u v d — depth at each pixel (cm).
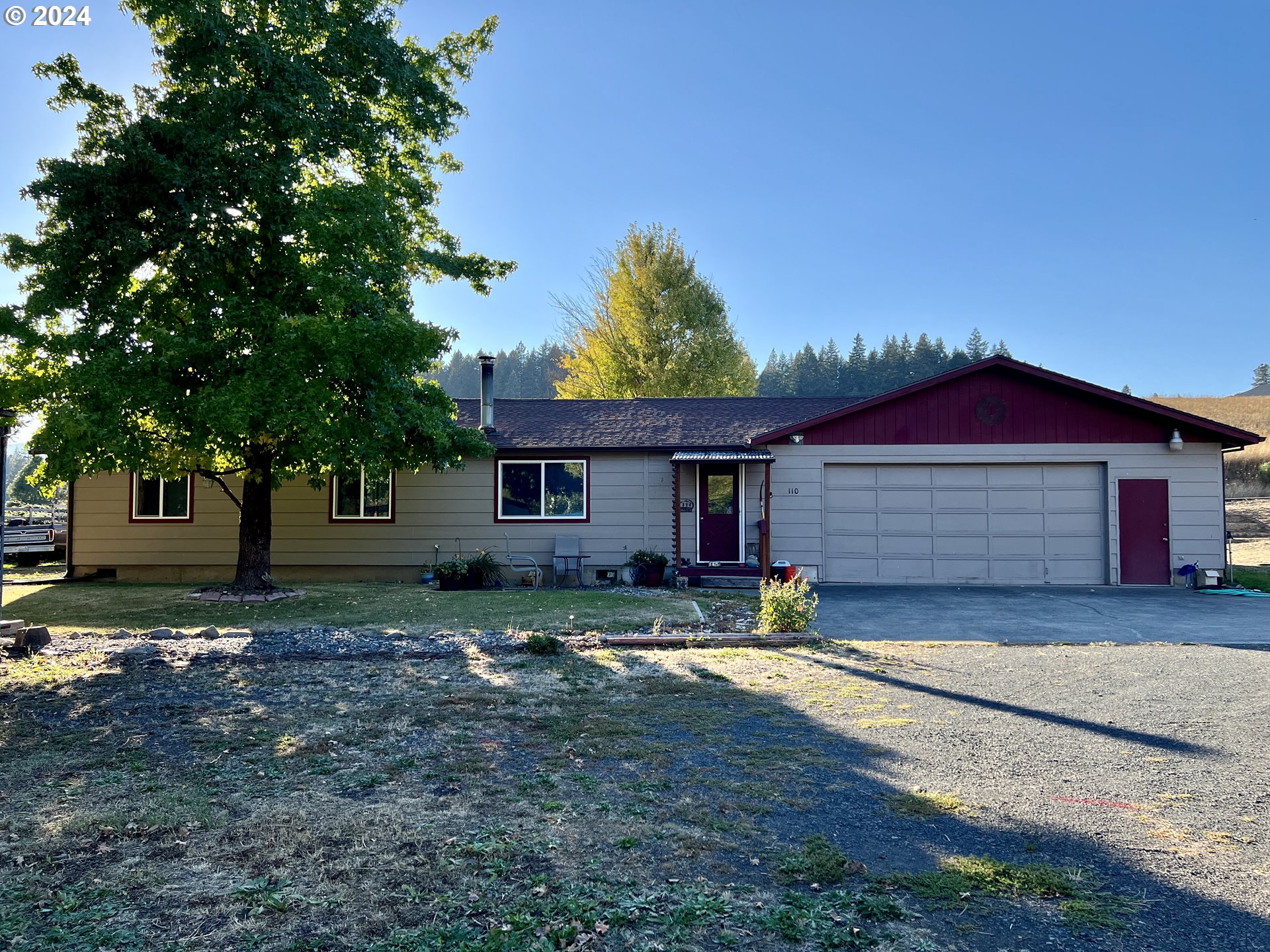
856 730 579
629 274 3272
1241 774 477
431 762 505
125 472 1731
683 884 338
